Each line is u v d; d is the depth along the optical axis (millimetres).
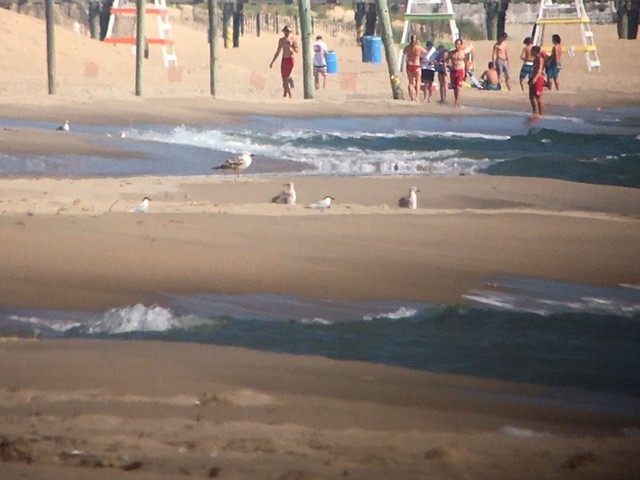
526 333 38062
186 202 60031
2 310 38281
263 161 81625
